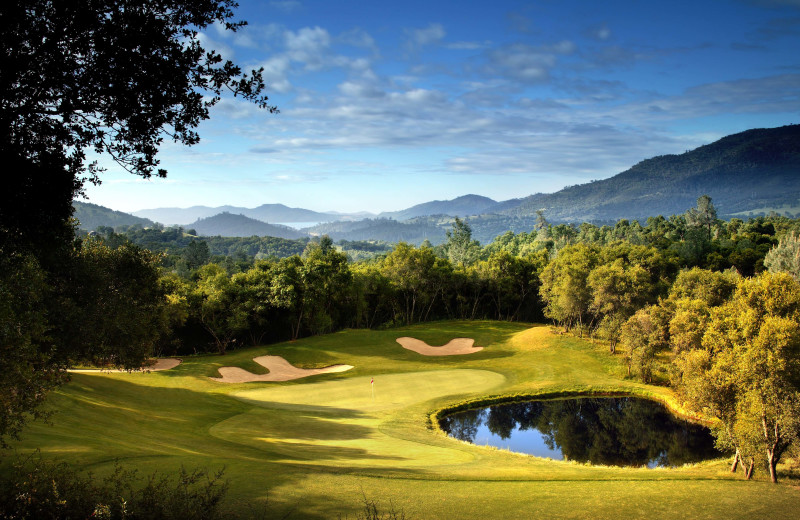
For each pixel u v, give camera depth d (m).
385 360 55.53
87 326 22.80
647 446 32.84
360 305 84.25
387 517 13.53
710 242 123.00
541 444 33.06
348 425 30.59
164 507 11.56
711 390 23.69
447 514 14.20
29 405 13.30
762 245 112.62
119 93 10.56
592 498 16.56
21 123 10.61
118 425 24.30
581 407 41.69
